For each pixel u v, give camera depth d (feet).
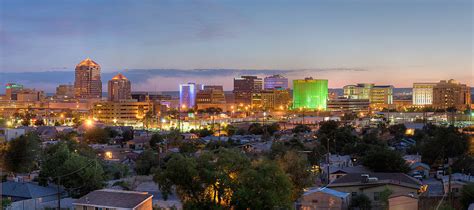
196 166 215.72
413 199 233.96
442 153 418.31
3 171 377.91
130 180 340.59
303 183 268.62
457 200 249.96
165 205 257.96
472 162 382.83
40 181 297.12
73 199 271.08
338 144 555.69
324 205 247.09
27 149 385.09
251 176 208.64
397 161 335.67
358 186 268.21
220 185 211.41
